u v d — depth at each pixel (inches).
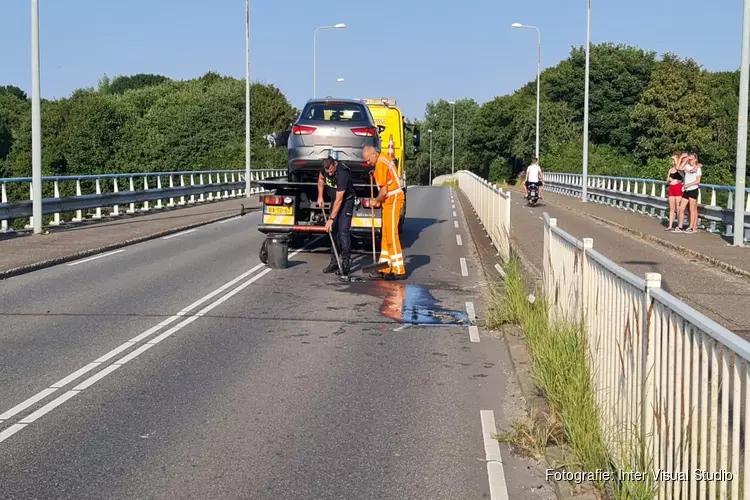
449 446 233.1
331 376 306.7
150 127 2957.7
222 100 3046.3
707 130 2625.5
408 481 207.6
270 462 219.6
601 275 234.5
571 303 287.0
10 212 776.3
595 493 195.2
